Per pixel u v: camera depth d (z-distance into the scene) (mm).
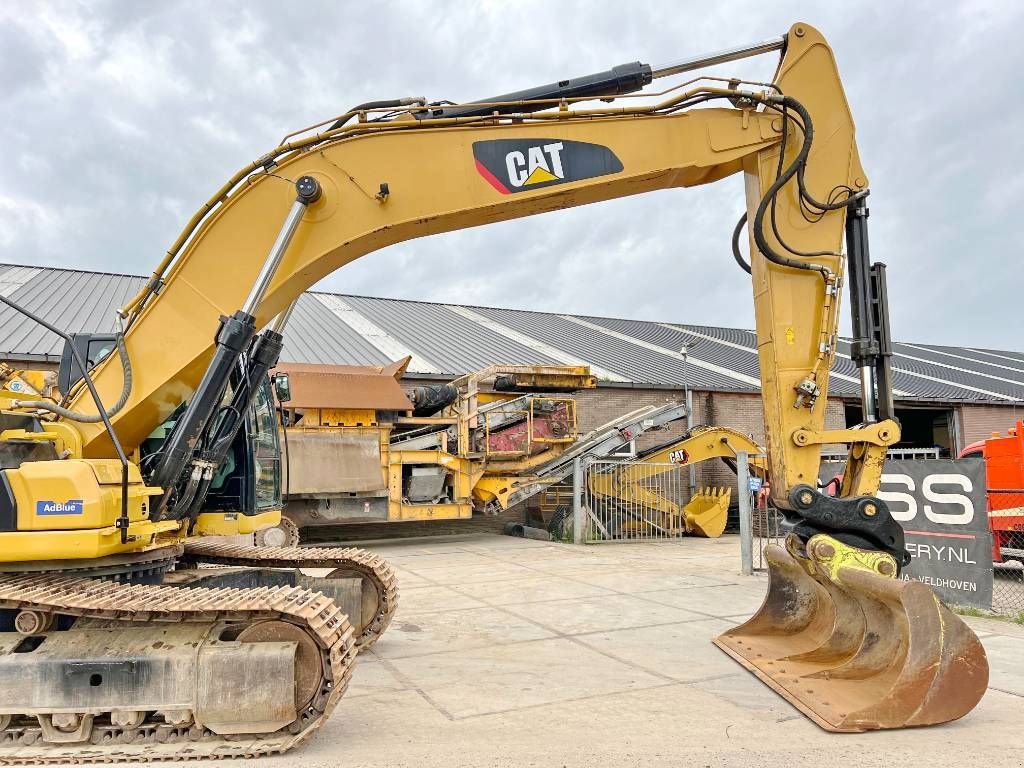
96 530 4285
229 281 5027
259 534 11820
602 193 5422
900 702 4352
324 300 23656
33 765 3984
